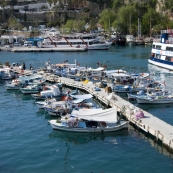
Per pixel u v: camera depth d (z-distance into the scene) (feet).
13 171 118.01
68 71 292.61
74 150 136.46
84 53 497.46
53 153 133.69
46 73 300.20
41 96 214.90
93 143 143.84
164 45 340.59
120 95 226.58
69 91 225.15
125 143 142.72
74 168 120.16
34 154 132.57
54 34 636.07
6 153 133.28
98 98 214.69
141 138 147.84
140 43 604.08
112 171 117.60
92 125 156.35
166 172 116.37
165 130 144.66
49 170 118.83
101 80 260.42
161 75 302.66
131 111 170.71
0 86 267.18
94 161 125.70
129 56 444.55
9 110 196.03
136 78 246.88
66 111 179.63
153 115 175.83
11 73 298.35
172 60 329.11
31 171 118.01
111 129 154.71
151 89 221.25
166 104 199.52
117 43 605.31
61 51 531.91
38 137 151.33
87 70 283.38
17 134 155.12
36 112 191.01
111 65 367.25
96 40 547.90
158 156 128.98
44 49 536.01
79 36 544.21
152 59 367.04
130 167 120.37
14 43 615.57
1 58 458.09
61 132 157.48
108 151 134.82
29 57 465.06
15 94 237.86
